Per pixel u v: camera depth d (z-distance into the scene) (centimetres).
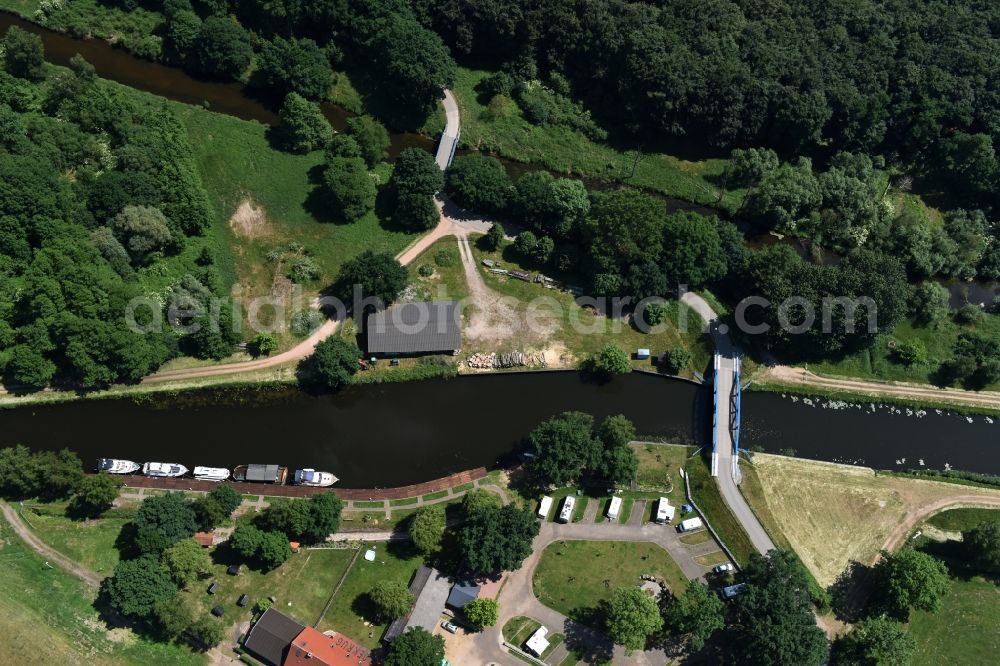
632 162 18725
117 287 13875
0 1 18400
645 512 13712
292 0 18375
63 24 18325
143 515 12056
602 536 13400
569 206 16112
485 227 16875
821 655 11769
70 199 14612
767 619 11888
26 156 14662
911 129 18750
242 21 18962
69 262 13625
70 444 13662
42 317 13362
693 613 11881
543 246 16025
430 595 12344
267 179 16850
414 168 16250
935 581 12481
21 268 14012
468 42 19162
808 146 19250
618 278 15538
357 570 12744
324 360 14012
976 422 15488
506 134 18712
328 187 16312
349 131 17212
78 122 16025
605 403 15088
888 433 15212
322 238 16250
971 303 17262
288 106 17025
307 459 13962
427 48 17838
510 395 15025
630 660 12331
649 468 14238
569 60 19388
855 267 15600
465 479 13875
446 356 15088
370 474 13900
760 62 18488
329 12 18350
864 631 12212
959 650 12788
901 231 17312
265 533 12350
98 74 18012
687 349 15588
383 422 14488
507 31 18900
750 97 18188
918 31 19712
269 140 17450
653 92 18100
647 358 15412
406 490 13638
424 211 16288
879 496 14288
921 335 16388
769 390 15350
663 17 19075
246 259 15812
